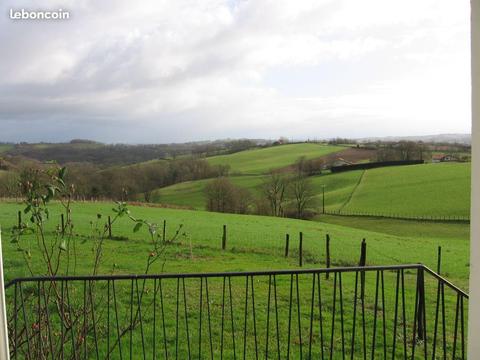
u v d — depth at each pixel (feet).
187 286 45.42
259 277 52.80
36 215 16.31
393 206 147.54
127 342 29.19
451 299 48.24
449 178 166.40
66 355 22.25
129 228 83.97
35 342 17.08
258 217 126.62
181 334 31.48
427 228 126.72
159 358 27.27
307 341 31.12
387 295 46.44
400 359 28.78
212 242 81.51
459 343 32.27
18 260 49.83
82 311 18.65
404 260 80.18
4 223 75.15
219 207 146.20
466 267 75.72
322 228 110.73
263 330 33.30
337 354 29.04
